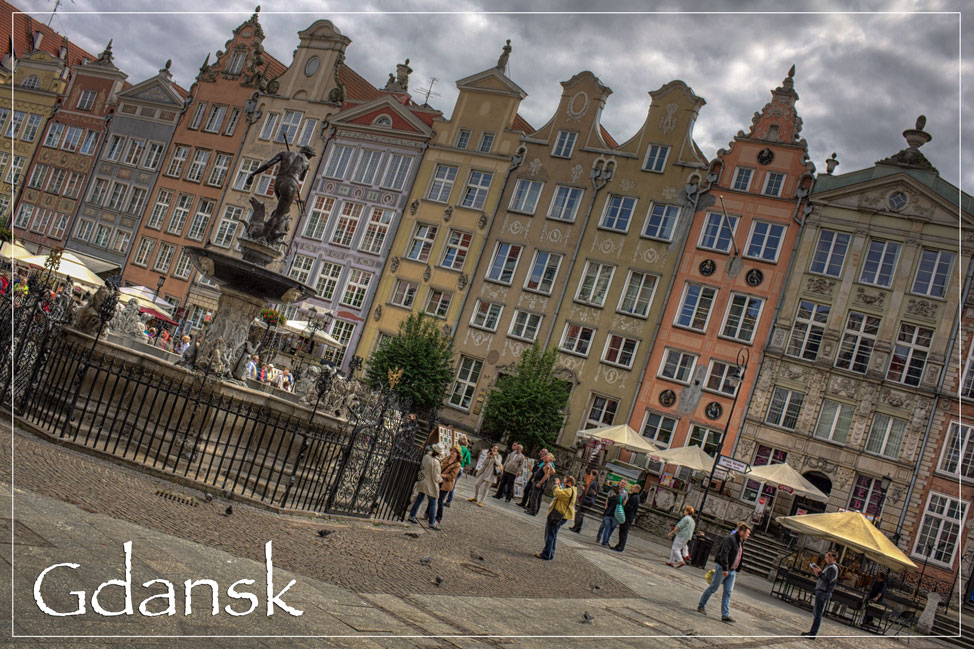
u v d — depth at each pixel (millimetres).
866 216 36938
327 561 10539
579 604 13484
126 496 10328
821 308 37062
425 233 47188
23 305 15445
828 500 33219
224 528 10406
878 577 25906
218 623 6836
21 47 68750
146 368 14773
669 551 28281
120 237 58250
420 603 9945
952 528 32844
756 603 21141
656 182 41844
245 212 53844
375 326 46812
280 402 15359
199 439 13297
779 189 39156
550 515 17359
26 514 7980
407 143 49062
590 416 40562
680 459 31516
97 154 60625
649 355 39781
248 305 16672
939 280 35344
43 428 13148
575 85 45000
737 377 30375
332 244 49500
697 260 40031
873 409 35031
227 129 56344
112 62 62375
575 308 42031
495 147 46594
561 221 43531
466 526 18781
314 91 53531
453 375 41625
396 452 15664
